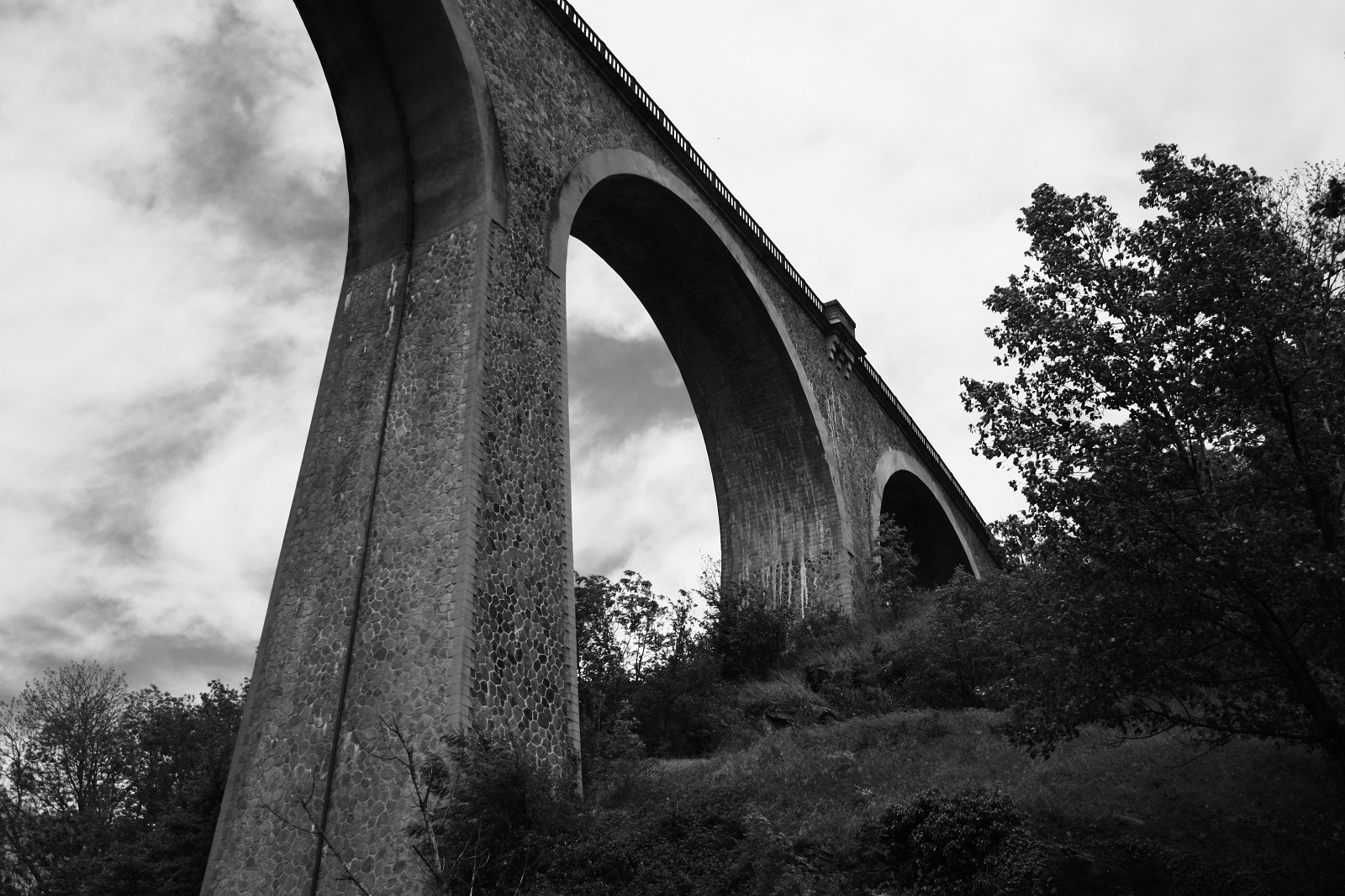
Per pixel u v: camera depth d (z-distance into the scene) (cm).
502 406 2003
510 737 1728
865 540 3788
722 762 2133
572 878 1500
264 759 1783
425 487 1894
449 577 1775
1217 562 1386
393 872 1550
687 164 3116
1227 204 1598
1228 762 1692
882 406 4459
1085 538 1533
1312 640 1417
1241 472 1555
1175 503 1496
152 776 3017
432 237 2183
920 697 2597
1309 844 1448
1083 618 1485
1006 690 1620
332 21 2203
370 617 1819
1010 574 1720
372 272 2230
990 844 1464
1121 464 1534
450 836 1515
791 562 3588
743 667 3016
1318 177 1678
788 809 1727
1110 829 1525
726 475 3775
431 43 2192
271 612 1931
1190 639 1462
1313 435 1542
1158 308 1590
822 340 3981
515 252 2197
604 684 2614
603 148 2688
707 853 1555
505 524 1903
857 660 2922
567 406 2202
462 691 1669
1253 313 1515
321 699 1786
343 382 2128
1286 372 1545
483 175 2167
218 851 1730
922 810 1543
